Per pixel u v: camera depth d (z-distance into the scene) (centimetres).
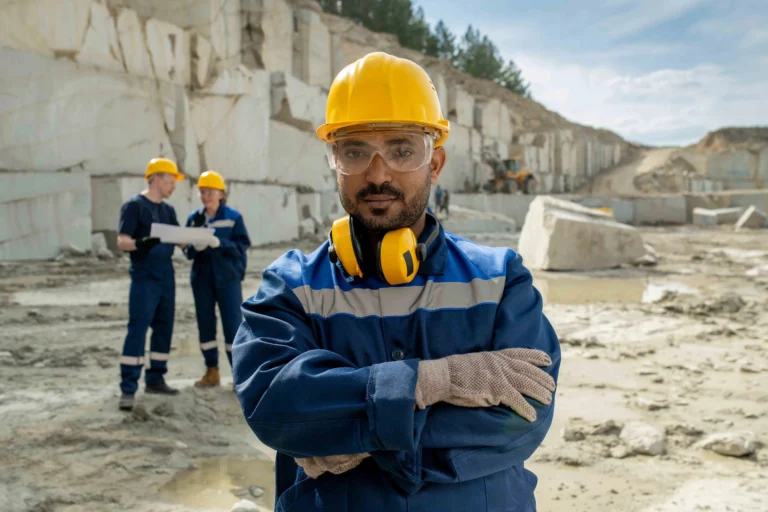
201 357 700
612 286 1273
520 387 155
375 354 164
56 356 662
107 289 1115
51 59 1567
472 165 4922
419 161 168
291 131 2705
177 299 1045
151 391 549
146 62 1942
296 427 148
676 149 8444
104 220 1647
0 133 1451
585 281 1345
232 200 2084
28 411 496
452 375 153
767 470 408
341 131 169
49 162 1564
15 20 1532
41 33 1595
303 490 164
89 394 543
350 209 171
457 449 154
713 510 353
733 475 400
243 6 2786
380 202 167
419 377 150
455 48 8600
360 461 158
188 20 2341
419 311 165
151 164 548
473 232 3294
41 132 1541
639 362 675
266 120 2480
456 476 153
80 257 1546
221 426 485
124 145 1786
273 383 150
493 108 5588
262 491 377
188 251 581
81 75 1647
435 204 3350
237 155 2286
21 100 1493
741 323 891
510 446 158
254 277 1327
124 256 1630
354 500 156
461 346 165
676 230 3588
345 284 171
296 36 3275
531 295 175
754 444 434
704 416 504
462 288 170
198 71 2155
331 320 167
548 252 1521
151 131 1889
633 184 7250
